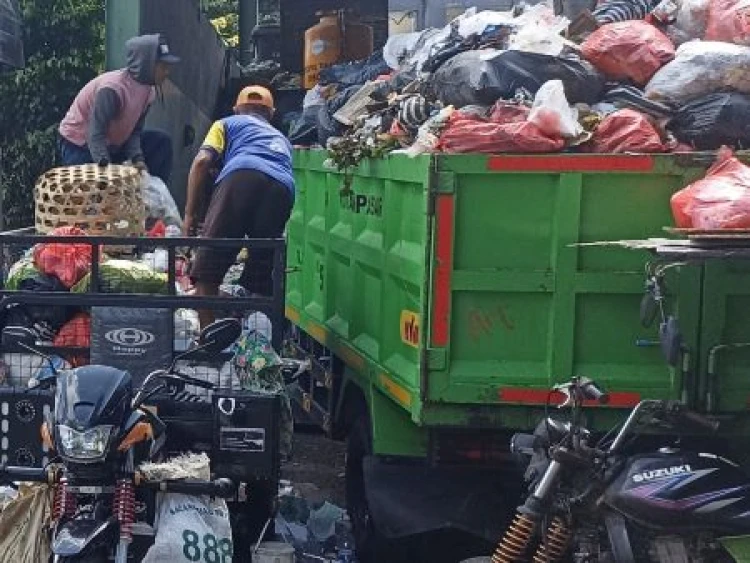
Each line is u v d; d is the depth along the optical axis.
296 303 7.95
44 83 12.38
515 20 5.69
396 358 5.13
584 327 4.60
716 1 5.38
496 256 4.57
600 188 4.53
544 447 4.15
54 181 5.83
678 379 4.54
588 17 5.62
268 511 5.06
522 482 4.97
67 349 5.14
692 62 4.86
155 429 4.46
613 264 4.56
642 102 4.89
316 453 7.86
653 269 4.12
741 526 3.82
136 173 6.06
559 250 4.55
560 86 4.58
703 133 4.75
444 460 4.88
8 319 5.26
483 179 4.54
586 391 3.97
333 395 6.61
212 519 4.41
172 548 4.25
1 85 12.41
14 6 9.94
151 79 7.31
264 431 4.86
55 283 5.24
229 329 4.60
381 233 5.53
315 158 7.32
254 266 6.00
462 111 5.01
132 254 5.89
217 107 12.29
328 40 10.50
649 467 3.92
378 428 5.23
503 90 4.97
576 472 4.01
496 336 4.61
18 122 12.48
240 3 14.72
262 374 4.99
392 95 6.26
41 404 4.80
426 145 4.83
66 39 12.54
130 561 4.20
